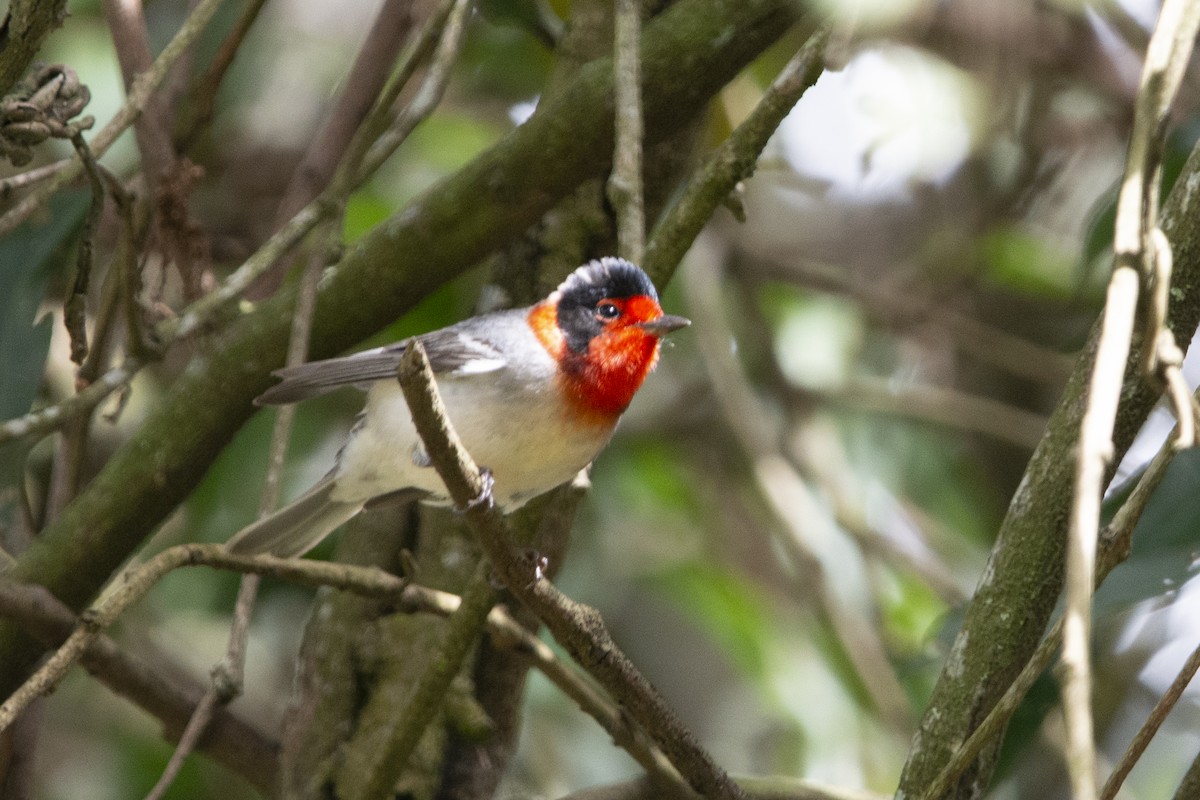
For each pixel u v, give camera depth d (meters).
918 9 10.51
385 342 12.11
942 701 6.24
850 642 11.49
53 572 8.34
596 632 6.25
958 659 6.26
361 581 7.25
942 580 12.02
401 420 8.03
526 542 8.10
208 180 12.68
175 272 11.03
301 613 12.44
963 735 6.14
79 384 8.48
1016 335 13.94
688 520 13.45
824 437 12.96
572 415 8.09
